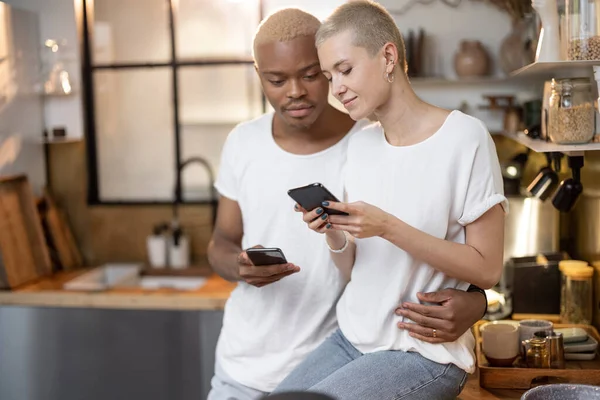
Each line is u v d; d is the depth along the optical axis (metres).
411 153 1.46
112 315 3.07
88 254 3.84
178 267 3.61
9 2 3.52
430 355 1.45
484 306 1.50
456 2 3.10
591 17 1.59
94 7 3.79
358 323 1.55
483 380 1.84
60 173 3.81
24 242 3.39
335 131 1.83
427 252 1.38
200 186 3.83
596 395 1.41
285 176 1.81
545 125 1.99
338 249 1.59
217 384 1.93
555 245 2.66
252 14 3.73
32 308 3.11
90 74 3.81
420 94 3.18
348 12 1.43
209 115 3.81
